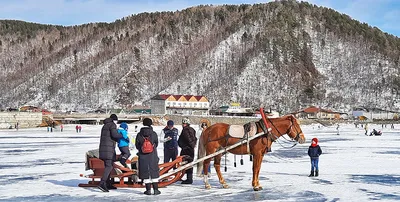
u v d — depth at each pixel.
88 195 12.63
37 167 20.97
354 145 40.66
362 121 132.50
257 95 185.25
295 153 30.55
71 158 26.33
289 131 13.72
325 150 33.59
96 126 100.81
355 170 19.31
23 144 42.94
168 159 14.79
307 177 16.64
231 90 189.50
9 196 12.55
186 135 14.48
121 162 13.83
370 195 12.62
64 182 15.45
